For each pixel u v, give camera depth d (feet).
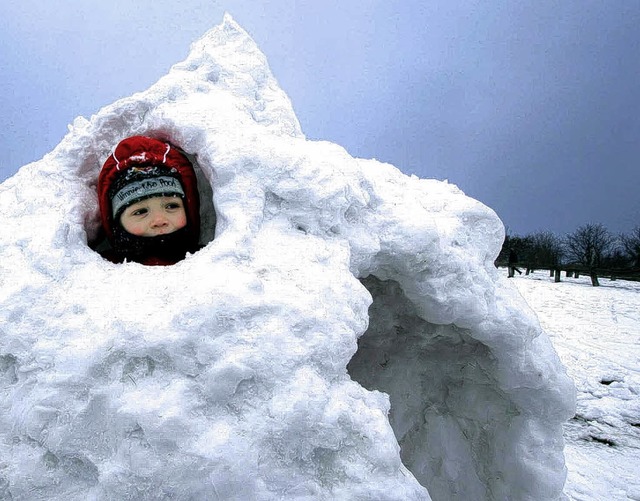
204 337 5.29
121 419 5.04
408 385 10.28
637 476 16.52
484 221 9.10
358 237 7.13
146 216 7.07
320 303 5.86
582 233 129.80
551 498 8.71
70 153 7.77
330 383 5.58
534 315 8.79
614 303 48.83
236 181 6.70
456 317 8.07
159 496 4.91
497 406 9.43
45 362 5.44
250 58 8.68
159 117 7.56
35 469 5.22
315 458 5.32
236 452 4.96
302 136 8.43
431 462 10.09
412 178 9.57
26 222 6.78
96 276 6.16
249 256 6.13
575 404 9.01
